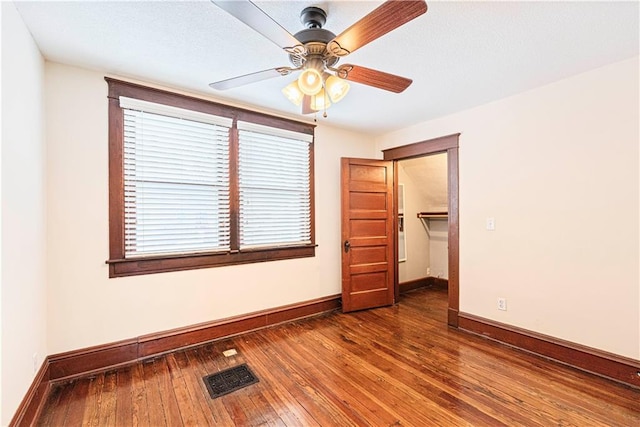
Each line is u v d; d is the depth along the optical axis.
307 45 1.61
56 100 2.18
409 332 3.11
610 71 2.22
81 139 2.27
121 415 1.81
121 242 2.42
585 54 2.07
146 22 1.73
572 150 2.41
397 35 1.84
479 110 3.05
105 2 1.56
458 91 2.69
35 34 1.83
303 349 2.70
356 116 3.40
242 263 3.07
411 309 3.89
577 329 2.39
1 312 1.39
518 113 2.74
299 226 3.54
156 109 2.56
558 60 2.15
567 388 2.08
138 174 2.52
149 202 2.56
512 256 2.79
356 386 2.12
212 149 2.89
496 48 2.00
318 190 3.71
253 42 1.95
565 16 1.66
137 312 2.49
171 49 2.03
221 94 2.80
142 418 1.79
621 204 2.18
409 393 2.03
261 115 3.19
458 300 3.22
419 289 4.95
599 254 2.28
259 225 3.22
